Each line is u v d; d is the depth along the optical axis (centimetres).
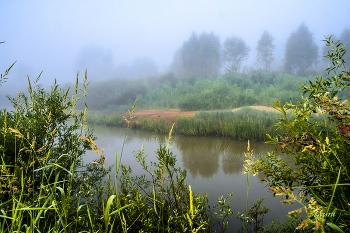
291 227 156
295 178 108
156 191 211
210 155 450
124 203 153
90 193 161
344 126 84
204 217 158
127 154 432
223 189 272
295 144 97
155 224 160
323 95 94
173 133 745
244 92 1390
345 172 81
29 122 188
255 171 113
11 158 158
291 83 1405
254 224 186
